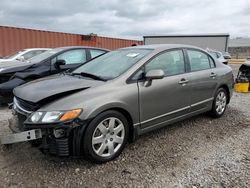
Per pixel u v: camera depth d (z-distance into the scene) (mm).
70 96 3150
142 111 3660
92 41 18344
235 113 5629
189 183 2877
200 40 28219
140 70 3727
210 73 4832
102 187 2818
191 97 4426
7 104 6223
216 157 3498
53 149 3027
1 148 3682
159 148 3775
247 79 8172
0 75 6242
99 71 3949
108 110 3285
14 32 14031
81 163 3309
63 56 6863
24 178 2967
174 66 4238
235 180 2926
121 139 3463
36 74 6180
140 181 2928
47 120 2932
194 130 4520
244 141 4066
